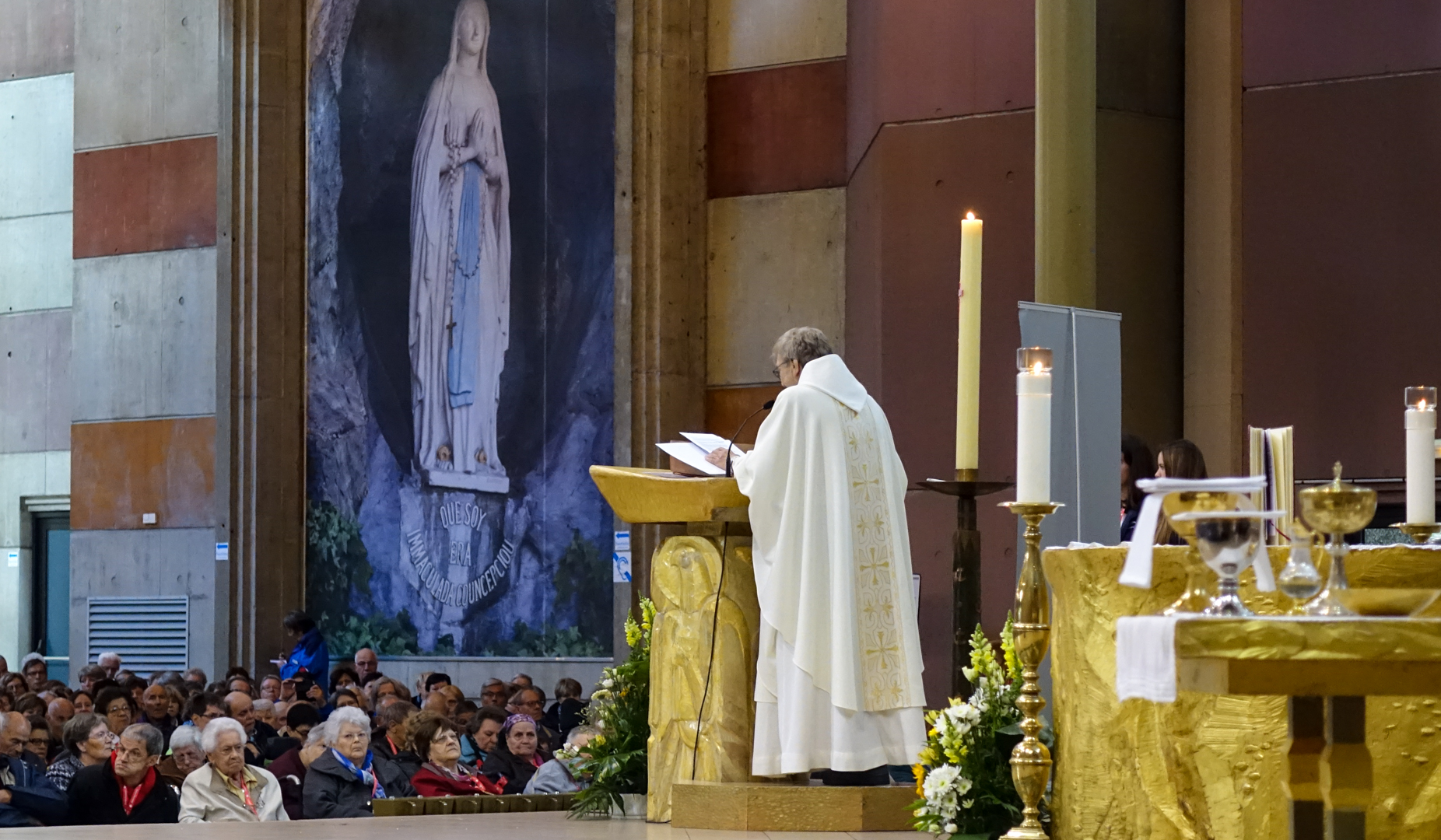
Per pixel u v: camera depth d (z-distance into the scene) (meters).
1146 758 3.24
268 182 12.98
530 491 12.52
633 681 5.32
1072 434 6.34
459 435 12.68
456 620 12.62
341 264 12.98
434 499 12.72
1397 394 8.29
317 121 13.07
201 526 13.41
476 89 12.74
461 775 7.84
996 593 9.40
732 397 12.19
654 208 12.27
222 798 6.99
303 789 7.60
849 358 11.44
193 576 13.40
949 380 9.75
